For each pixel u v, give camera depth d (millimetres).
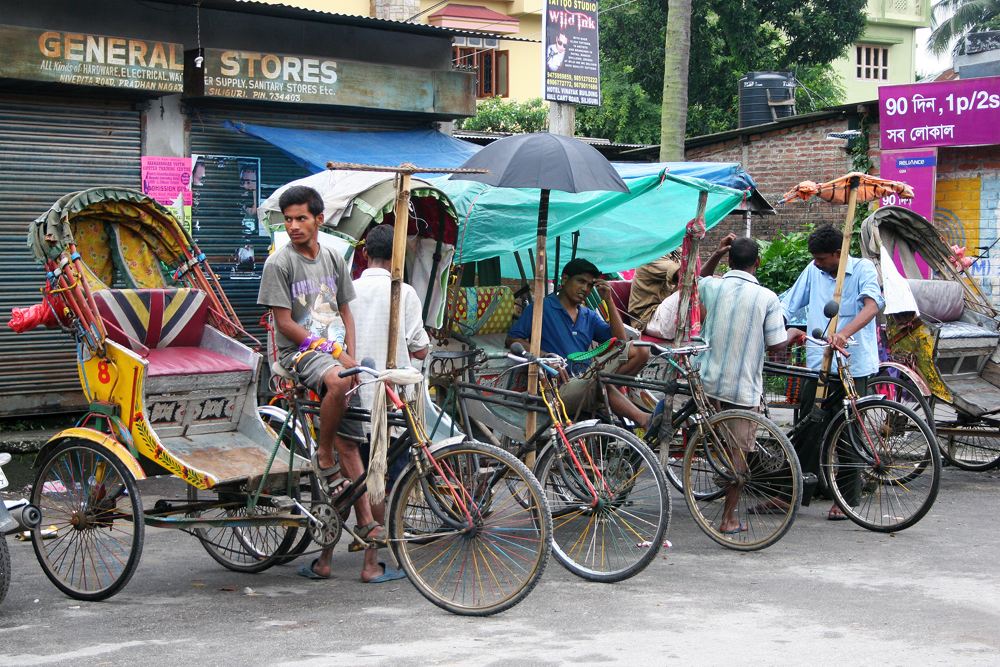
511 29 22703
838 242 6879
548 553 4555
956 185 13648
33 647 4195
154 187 9484
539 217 5711
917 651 4141
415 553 5316
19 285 8781
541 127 19906
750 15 23594
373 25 10555
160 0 9352
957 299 8531
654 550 5078
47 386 8938
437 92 10820
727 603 4820
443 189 7070
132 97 9227
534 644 4207
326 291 5113
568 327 6578
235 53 9484
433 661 3994
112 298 5141
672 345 6219
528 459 5574
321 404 4879
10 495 7355
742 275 6156
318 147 9727
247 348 5355
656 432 6035
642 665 3953
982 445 8531
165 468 4992
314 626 4473
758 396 6129
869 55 37500
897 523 6316
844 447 6590
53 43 8430
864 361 6855
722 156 16906
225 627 4465
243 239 10078
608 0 24312
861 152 14828
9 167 8711
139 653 4113
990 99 12891
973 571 5418
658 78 23969
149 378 4938
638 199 7914
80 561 5426
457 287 6754
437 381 5777
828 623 4508
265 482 4996
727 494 5996
